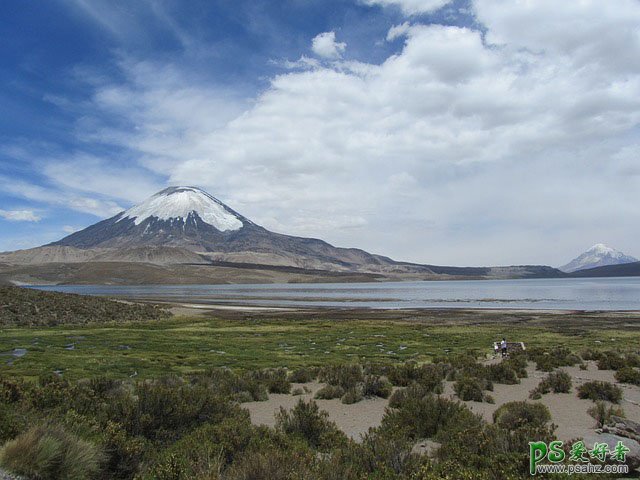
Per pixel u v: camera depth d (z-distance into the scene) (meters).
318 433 12.85
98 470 8.50
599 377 26.42
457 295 188.50
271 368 32.56
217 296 190.50
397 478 8.81
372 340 51.12
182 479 8.42
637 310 98.31
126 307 88.38
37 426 8.52
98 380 19.84
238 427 11.38
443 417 14.02
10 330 56.91
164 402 12.64
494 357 37.12
